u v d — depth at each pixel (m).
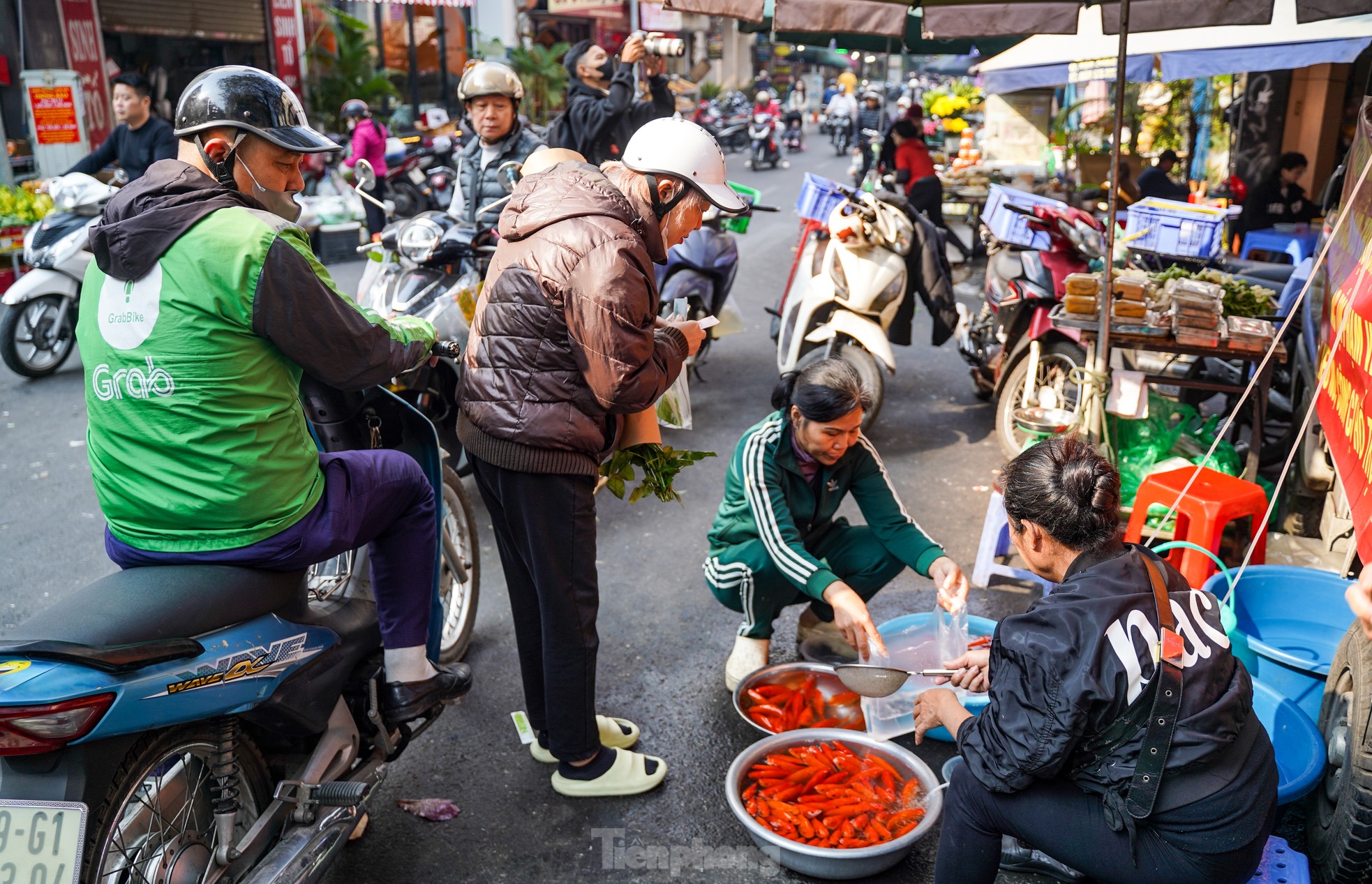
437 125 16.22
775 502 3.03
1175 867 1.87
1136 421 4.50
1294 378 4.36
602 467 2.81
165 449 1.99
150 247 1.92
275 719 2.16
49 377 6.83
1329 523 3.96
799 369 3.09
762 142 21.06
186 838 2.05
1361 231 2.98
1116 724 1.85
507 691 3.36
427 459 2.72
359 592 2.61
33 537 4.46
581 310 2.29
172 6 13.95
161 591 1.95
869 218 5.32
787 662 3.50
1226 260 6.64
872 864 2.41
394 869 2.55
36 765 1.75
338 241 10.71
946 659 3.13
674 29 31.03
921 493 4.99
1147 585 1.94
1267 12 3.88
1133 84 10.85
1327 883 2.35
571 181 2.38
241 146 2.05
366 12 20.17
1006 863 2.52
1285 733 2.66
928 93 16.69
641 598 3.98
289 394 2.10
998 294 5.86
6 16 11.45
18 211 8.43
